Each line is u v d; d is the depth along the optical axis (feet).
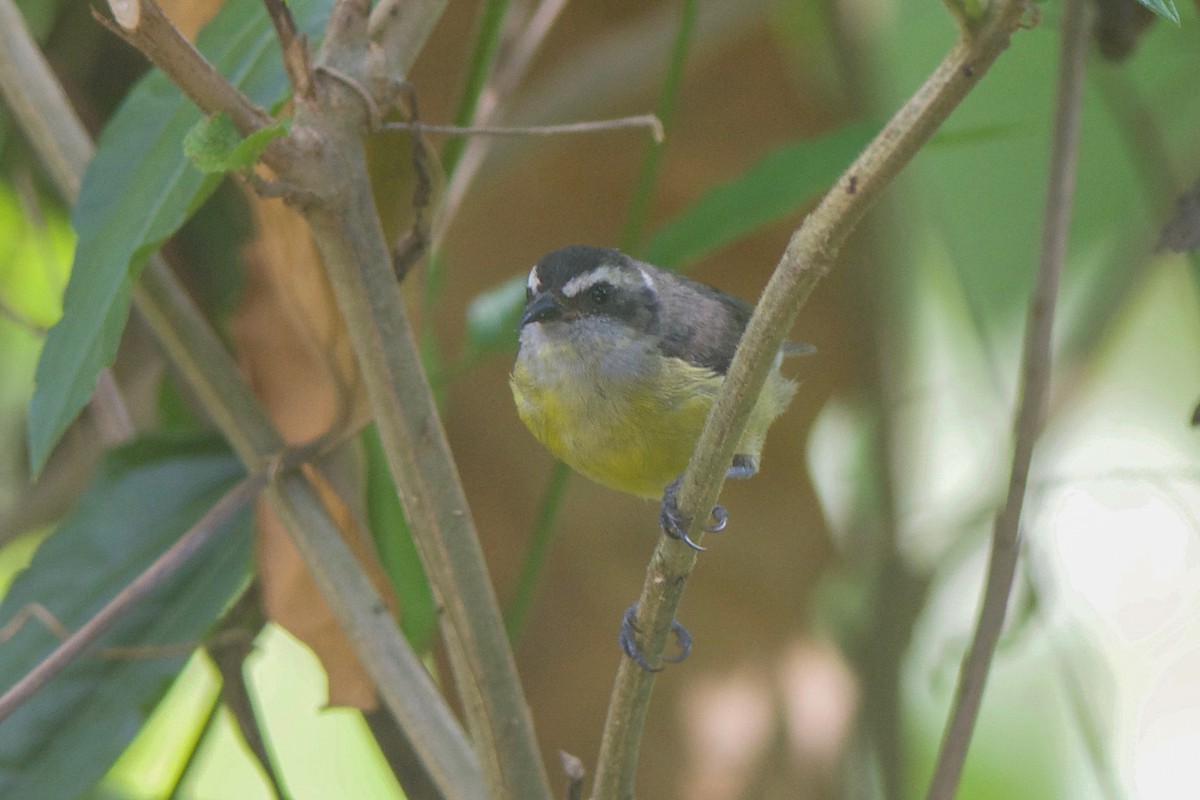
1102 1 28.53
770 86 37.52
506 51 34.68
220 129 16.84
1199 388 42.63
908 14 39.40
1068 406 34.01
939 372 40.01
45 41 31.48
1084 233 38.96
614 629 35.22
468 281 37.37
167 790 26.48
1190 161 36.09
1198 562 39.63
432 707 22.26
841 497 38.06
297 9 20.89
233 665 26.08
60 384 18.85
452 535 19.02
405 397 18.54
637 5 38.32
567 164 37.22
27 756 25.36
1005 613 23.39
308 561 23.21
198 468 28.02
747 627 35.14
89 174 21.11
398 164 21.43
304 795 39.93
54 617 26.50
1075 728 40.11
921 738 40.63
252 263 26.04
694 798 33.53
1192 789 39.58
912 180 37.60
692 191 37.81
